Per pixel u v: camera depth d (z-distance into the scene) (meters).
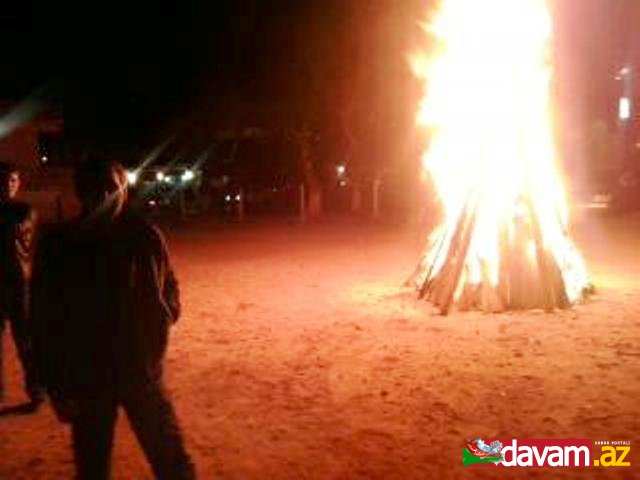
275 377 7.02
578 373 6.90
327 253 16.86
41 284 3.64
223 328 9.13
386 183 32.25
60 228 3.74
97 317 3.64
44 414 6.09
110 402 3.72
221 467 5.02
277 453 5.24
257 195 32.84
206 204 32.97
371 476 4.86
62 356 3.66
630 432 5.50
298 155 32.19
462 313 9.45
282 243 19.39
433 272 10.34
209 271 14.31
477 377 6.84
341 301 10.66
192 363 7.57
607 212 27.83
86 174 3.69
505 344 7.95
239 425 5.79
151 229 3.82
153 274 3.75
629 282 11.80
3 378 6.57
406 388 6.58
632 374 6.83
